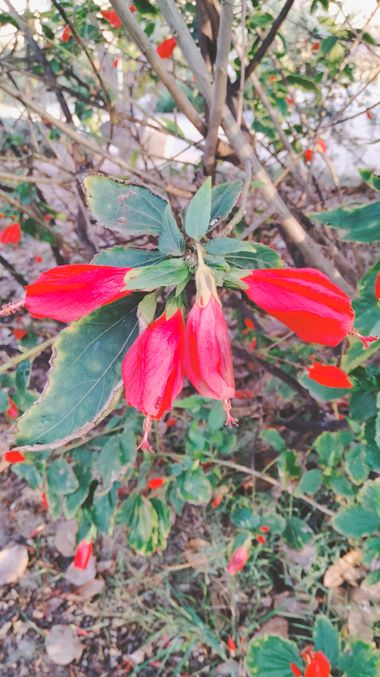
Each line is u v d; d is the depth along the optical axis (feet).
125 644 1.93
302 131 2.06
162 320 0.57
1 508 2.36
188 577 2.07
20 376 1.54
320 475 1.72
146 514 1.76
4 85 1.18
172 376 0.55
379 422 1.04
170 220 0.63
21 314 2.30
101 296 0.55
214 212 0.74
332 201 2.30
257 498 2.13
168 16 0.99
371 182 1.08
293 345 2.14
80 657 1.91
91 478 1.71
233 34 1.49
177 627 1.90
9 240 2.02
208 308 0.55
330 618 1.87
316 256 1.27
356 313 1.04
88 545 1.71
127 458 1.61
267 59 1.93
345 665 1.45
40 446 0.57
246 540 1.75
